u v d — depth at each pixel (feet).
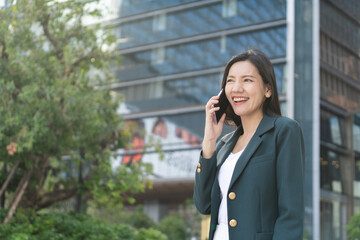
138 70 142.10
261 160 5.92
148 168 32.53
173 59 137.18
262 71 6.30
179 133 130.82
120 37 145.07
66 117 26.21
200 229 116.57
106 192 31.04
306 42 107.14
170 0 139.85
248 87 6.29
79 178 31.71
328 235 99.40
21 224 26.89
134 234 32.01
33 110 25.30
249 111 6.32
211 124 6.63
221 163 6.42
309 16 107.96
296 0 110.52
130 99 141.59
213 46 130.21
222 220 6.22
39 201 30.73
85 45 30.63
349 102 110.22
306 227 95.71
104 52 31.42
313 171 99.04
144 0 144.15
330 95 107.96
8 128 24.59
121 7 146.72
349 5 110.32
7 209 28.45
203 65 131.23
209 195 6.64
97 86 32.48
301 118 104.17
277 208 5.87
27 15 27.32
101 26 32.12
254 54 6.40
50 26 28.58
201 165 6.56
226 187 6.22
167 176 126.72
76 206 34.24
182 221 119.96
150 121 136.67
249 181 5.89
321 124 104.68
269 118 6.20
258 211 5.79
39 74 26.21
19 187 27.50
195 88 131.95
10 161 26.63
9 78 26.03
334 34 112.06
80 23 29.91
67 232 27.96
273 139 5.98
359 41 109.50
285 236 5.56
